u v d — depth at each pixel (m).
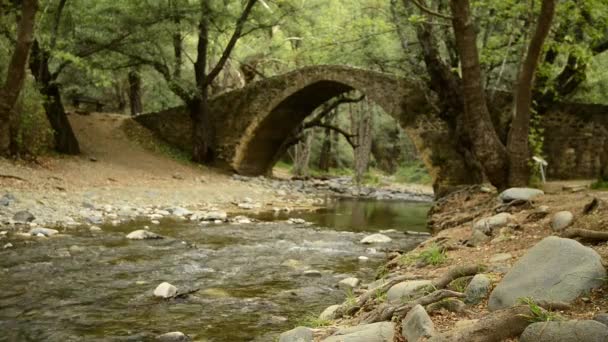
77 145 21.06
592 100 20.72
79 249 8.93
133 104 32.75
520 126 10.98
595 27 14.13
